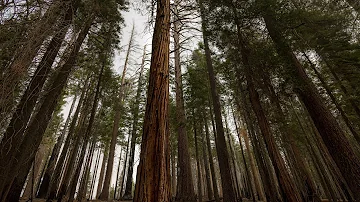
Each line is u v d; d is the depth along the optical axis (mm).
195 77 9945
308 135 12312
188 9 5289
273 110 6543
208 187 10000
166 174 2236
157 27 3539
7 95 2922
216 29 6465
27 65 3133
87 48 7523
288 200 4516
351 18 7020
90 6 6766
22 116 4066
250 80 6164
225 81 9281
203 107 10461
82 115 10922
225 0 6121
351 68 8055
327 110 5836
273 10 5695
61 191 6980
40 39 3314
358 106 8805
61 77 5930
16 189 5156
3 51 3035
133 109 14164
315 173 18641
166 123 2594
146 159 2229
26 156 4836
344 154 5180
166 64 3109
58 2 3615
